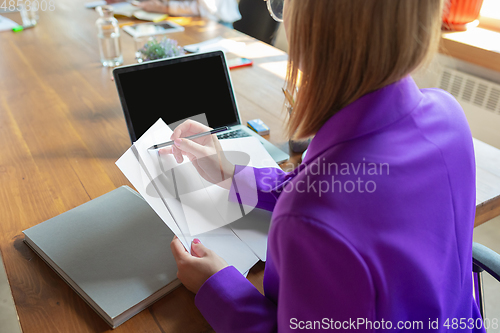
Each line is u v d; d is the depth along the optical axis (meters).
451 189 0.54
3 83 1.50
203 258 0.67
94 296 0.66
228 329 0.60
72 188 0.95
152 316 0.66
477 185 0.96
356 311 0.44
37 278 0.72
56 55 1.77
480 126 2.06
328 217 0.42
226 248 0.76
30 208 0.88
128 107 1.02
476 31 2.10
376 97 0.49
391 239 0.45
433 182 0.51
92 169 1.02
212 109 1.13
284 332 0.50
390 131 0.50
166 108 1.07
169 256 0.75
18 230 0.82
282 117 1.28
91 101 1.38
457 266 0.57
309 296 0.46
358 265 0.42
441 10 0.46
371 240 0.43
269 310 0.60
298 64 0.51
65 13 2.38
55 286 0.71
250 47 1.88
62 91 1.45
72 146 1.12
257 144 1.05
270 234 0.47
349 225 0.43
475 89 2.01
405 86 0.53
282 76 1.59
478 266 0.84
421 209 0.49
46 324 0.64
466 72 2.07
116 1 2.56
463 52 1.95
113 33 1.64
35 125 1.23
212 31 2.10
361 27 0.44
